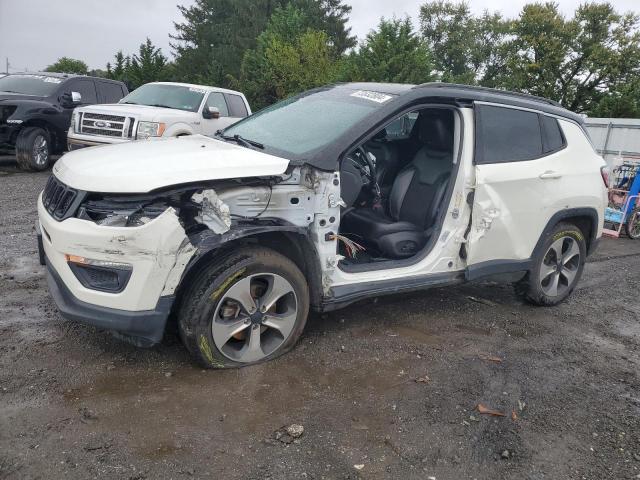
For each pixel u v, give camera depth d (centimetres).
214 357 346
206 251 324
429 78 1905
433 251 430
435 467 285
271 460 277
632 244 904
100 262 313
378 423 316
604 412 352
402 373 374
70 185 332
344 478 270
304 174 364
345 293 391
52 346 370
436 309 500
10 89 1188
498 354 421
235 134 464
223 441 288
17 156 1109
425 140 474
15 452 267
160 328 324
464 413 335
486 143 444
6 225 680
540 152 484
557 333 475
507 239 461
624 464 301
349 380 359
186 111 1074
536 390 372
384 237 439
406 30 1903
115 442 279
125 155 364
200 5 4997
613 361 429
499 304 534
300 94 517
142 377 341
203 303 333
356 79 1906
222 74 3378
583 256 541
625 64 3569
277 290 361
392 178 526
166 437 287
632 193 920
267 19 3844
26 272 511
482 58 3603
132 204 315
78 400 312
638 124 1427
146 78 3288
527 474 286
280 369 364
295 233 358
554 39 3516
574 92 3650
